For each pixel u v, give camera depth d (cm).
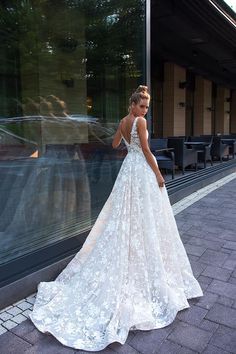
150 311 226
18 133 343
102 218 258
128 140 251
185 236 392
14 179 321
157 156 687
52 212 335
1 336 212
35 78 373
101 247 242
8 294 244
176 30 643
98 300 227
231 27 643
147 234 235
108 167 382
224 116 1462
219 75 1234
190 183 630
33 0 369
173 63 970
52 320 225
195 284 259
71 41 409
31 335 213
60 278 268
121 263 230
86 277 243
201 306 245
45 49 387
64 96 402
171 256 247
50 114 381
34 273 263
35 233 312
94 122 407
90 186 376
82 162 380
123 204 238
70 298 239
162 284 234
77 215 355
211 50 834
